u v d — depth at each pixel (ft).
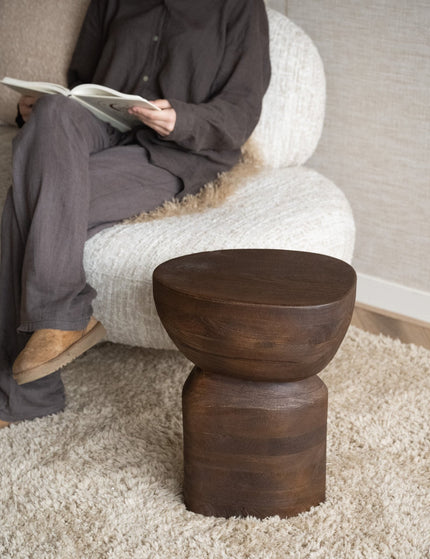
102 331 5.57
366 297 8.28
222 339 4.37
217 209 6.20
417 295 7.83
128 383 6.39
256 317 4.25
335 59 7.81
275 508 4.73
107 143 6.40
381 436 5.64
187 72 6.64
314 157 8.32
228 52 6.70
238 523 4.71
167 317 4.58
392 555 4.44
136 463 5.32
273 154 7.25
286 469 4.65
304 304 4.22
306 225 5.96
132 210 6.05
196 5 6.68
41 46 7.95
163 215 6.10
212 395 4.58
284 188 6.62
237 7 6.71
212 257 5.08
